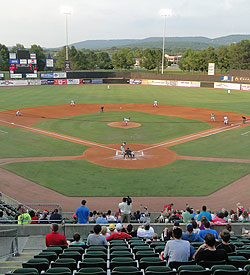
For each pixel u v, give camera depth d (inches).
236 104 2832.2
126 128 1936.5
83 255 388.2
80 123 2063.2
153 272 303.6
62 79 4180.6
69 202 991.6
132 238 532.1
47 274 305.4
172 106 2719.0
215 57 5797.2
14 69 3752.5
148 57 6141.7
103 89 3772.1
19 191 1059.9
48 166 1288.1
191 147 1566.2
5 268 422.6
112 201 1003.3
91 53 7288.4
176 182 1148.5
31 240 593.6
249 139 1716.3
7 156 1403.8
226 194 1058.1
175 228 358.6
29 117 2226.9
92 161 1355.8
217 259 336.2
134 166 1304.1
